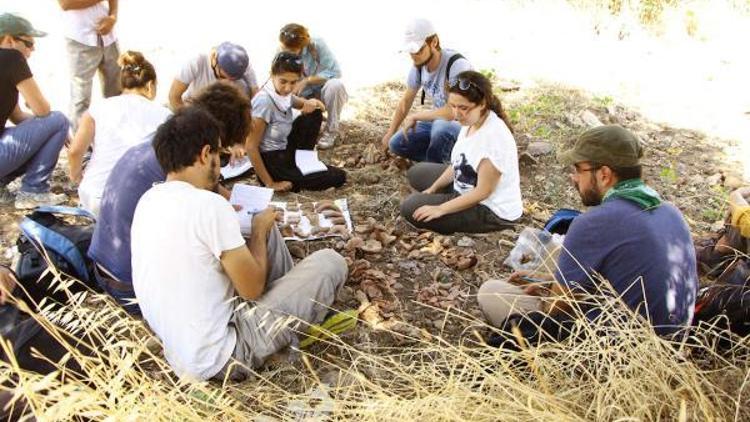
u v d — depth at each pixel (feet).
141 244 9.62
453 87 13.89
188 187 9.69
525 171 18.15
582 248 9.55
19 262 11.71
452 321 12.21
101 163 13.51
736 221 11.09
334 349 11.27
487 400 8.45
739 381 8.77
